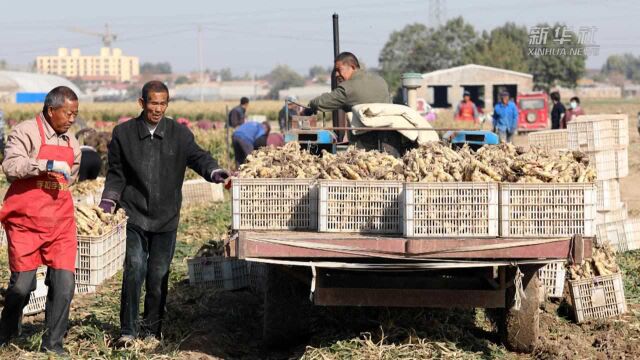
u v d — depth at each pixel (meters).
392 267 6.32
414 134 9.13
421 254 6.26
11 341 7.09
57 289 6.79
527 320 7.05
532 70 92.94
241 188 6.73
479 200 6.31
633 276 10.29
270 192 6.72
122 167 7.23
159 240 7.30
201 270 9.79
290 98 10.88
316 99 9.84
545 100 44.16
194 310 8.78
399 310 8.09
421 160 6.57
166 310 8.65
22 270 6.74
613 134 12.19
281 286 7.02
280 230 6.74
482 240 6.24
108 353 6.96
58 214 6.73
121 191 7.26
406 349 6.89
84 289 8.62
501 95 25.09
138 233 7.22
